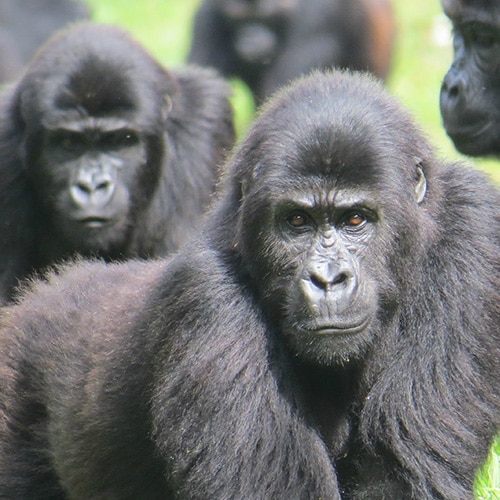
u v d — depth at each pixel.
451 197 17.42
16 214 26.66
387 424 17.09
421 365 17.08
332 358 16.11
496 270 17.27
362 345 16.53
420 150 16.84
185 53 49.38
